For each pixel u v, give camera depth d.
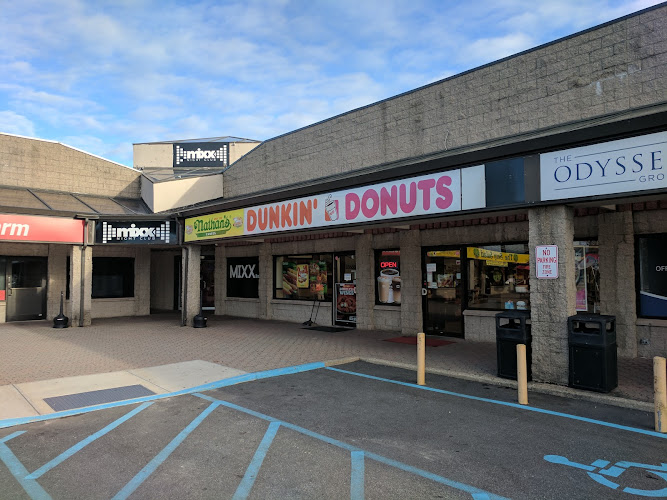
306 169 15.42
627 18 8.74
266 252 17.06
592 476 4.40
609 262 9.25
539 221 7.60
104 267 18.77
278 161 16.55
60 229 14.78
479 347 10.74
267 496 4.05
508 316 7.95
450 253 12.08
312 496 4.05
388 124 13.02
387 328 13.42
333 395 7.25
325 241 15.04
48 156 18.70
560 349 7.37
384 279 13.67
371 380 8.20
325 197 10.59
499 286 11.20
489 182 7.85
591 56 9.20
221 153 26.77
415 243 12.48
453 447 5.13
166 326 15.36
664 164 6.19
